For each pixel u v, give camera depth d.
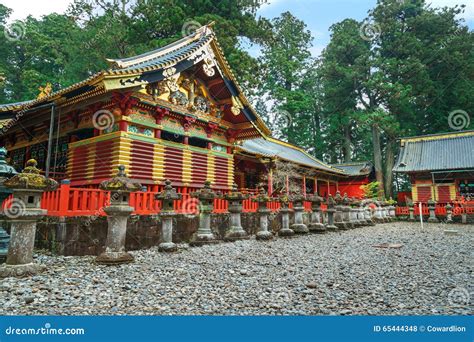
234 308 4.84
